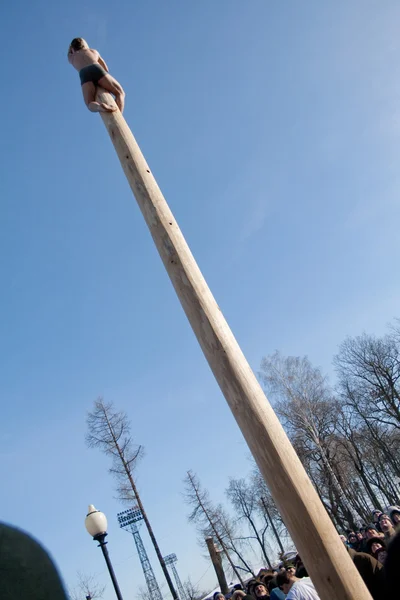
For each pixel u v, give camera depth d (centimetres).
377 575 455
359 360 3155
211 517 3166
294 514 254
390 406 3066
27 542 87
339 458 3105
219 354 300
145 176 373
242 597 784
